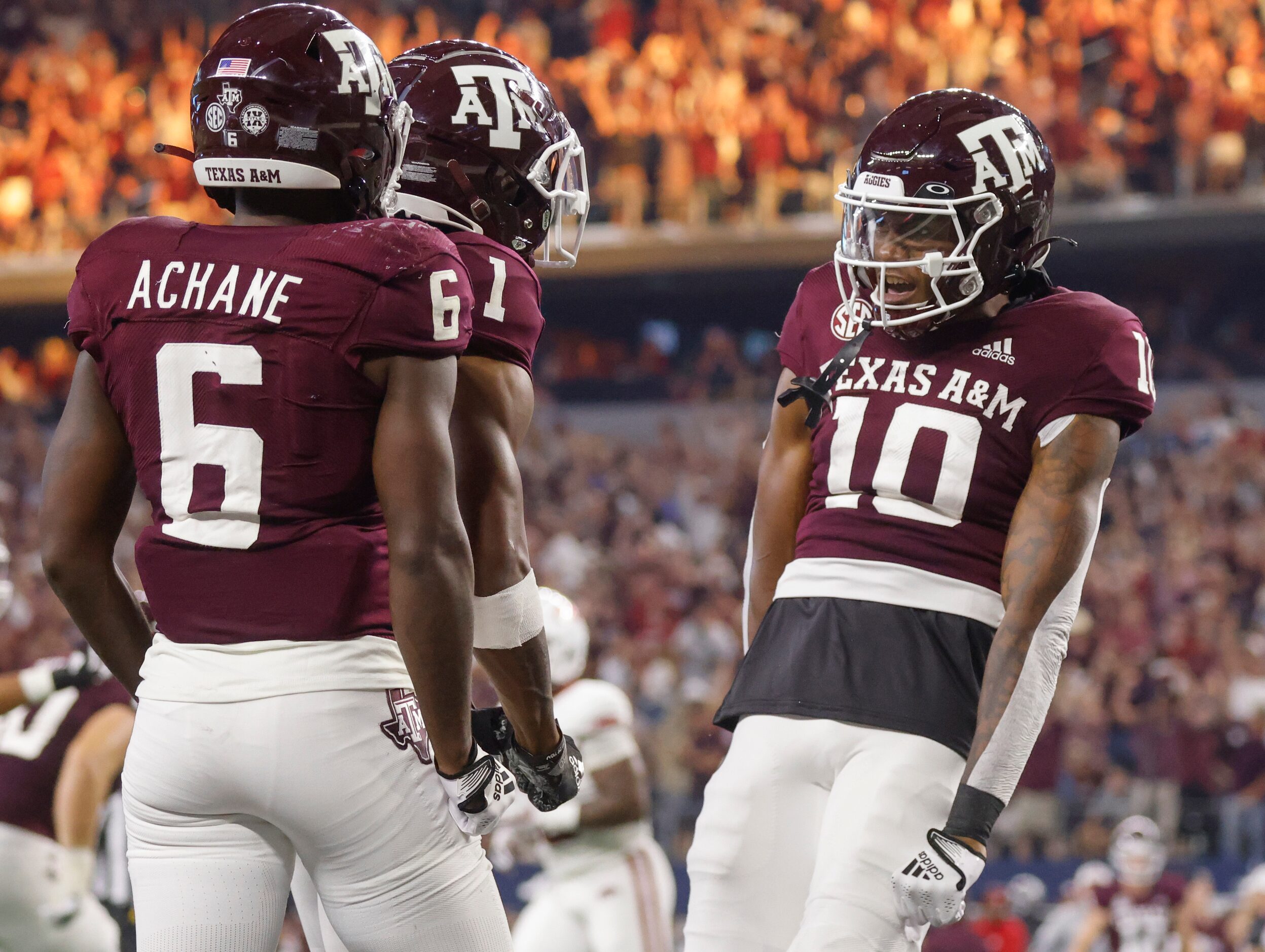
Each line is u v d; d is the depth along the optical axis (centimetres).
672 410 5581
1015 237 838
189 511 695
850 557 844
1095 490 820
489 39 5931
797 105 5384
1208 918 2661
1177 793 3372
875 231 833
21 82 5991
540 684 824
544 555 4575
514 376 832
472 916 729
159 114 5794
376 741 697
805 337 910
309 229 703
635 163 5478
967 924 2814
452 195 888
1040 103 5200
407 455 684
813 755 816
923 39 5372
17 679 1387
